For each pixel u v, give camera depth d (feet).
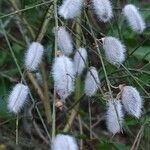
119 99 1.04
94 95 1.16
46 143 1.42
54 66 0.94
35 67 1.02
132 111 1.02
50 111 1.30
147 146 1.31
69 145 0.83
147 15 1.49
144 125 1.22
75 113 1.31
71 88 0.94
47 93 1.32
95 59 1.31
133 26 1.07
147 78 1.27
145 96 1.24
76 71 1.11
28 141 1.35
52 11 1.15
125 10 1.07
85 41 1.20
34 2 1.36
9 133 1.32
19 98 1.00
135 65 1.33
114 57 1.06
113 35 1.29
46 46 1.36
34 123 1.38
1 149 1.34
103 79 1.22
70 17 1.05
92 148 1.31
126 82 1.23
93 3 1.05
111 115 1.02
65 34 1.04
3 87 1.38
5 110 1.26
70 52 1.04
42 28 1.25
